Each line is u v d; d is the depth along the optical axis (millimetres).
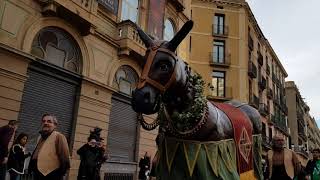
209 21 29766
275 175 6188
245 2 30750
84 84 11562
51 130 4785
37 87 10016
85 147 7277
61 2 10375
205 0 30125
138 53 13742
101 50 12625
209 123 3221
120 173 12914
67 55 11273
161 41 2965
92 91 11867
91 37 12148
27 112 9594
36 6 10031
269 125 35656
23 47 9461
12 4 9336
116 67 13359
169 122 3229
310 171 7844
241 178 3641
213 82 28641
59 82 10836
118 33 13570
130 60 14125
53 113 10484
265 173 6488
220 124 3412
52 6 10094
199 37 29188
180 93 3031
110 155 12633
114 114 13180
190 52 28734
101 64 12555
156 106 2789
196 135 3176
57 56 10883
